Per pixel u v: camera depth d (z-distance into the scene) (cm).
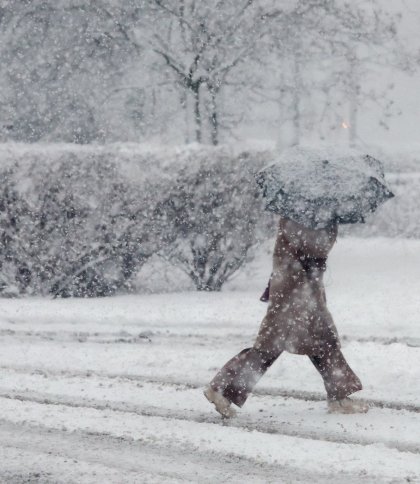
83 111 6825
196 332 3117
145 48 6322
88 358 2664
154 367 2552
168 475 1542
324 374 1953
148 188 3994
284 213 1831
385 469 1553
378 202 1867
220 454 1666
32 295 4072
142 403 2105
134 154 3991
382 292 3891
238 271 4625
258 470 1564
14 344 2947
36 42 6694
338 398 1953
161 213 4031
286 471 1555
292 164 1867
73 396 2184
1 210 4009
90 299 3941
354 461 1600
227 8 6234
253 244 4134
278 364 2467
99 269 4075
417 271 4806
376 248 6381
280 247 1902
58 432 1844
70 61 6556
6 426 1895
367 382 2289
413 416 1936
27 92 6781
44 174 3975
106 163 3975
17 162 3978
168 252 4112
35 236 4016
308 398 2141
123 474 1551
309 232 1864
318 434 1802
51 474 1555
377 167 1908
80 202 3984
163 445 1733
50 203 3994
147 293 4125
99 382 2345
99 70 6619
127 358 2642
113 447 1725
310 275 1889
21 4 6619
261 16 6203
